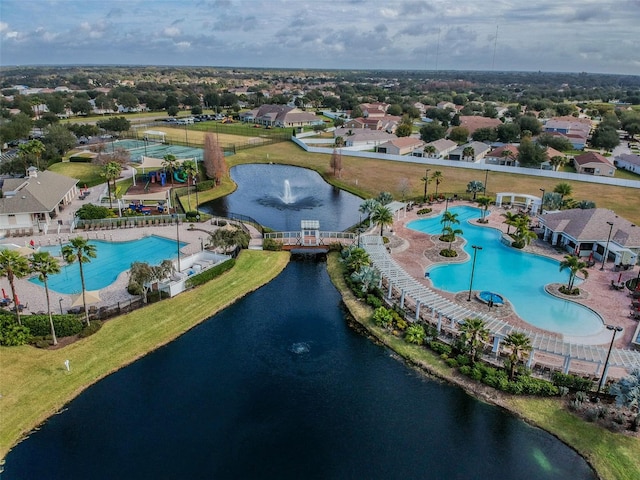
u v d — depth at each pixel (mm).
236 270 66688
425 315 55375
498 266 69812
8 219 76125
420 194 107375
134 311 54406
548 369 44906
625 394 37531
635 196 105375
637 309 56094
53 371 44781
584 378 42875
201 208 98375
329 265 70750
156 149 148375
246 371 46750
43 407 41000
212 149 113000
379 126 196750
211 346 50719
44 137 138375
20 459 36000
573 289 61375
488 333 45719
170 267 57438
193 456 36656
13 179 86125
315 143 169375
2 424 38812
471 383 44438
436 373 46188
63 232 77812
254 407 41938
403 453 37219
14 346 47156
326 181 124312
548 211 88250
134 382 44781
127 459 36219
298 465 36031
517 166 136250
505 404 41969
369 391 44031
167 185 108625
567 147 156750
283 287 64312
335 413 41344
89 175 116250
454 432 39250
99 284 60500
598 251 72500
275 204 103812
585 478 35031
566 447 37656
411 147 160500
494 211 96062
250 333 53281
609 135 163000
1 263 46406
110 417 40344
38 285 60094
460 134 176125
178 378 45500
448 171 130500
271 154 152750
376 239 73250
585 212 76812
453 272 67625
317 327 54625
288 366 47562
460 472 35562
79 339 49062
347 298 60844
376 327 54000
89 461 35938
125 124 172250
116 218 81750
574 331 52000
